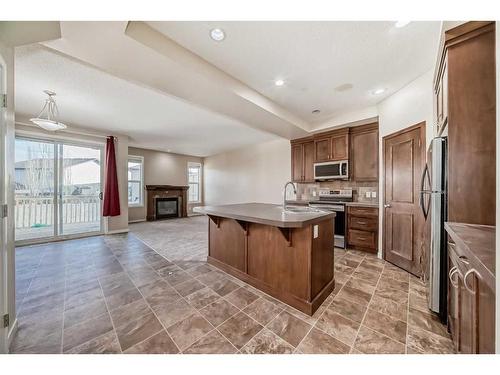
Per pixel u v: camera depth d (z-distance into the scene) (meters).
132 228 5.74
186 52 1.91
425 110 2.40
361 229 3.53
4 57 1.38
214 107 2.86
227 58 2.06
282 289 2.04
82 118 3.90
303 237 1.88
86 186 4.79
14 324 1.54
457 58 1.48
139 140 5.81
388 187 3.05
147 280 2.49
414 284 2.37
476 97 1.43
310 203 4.15
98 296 2.12
